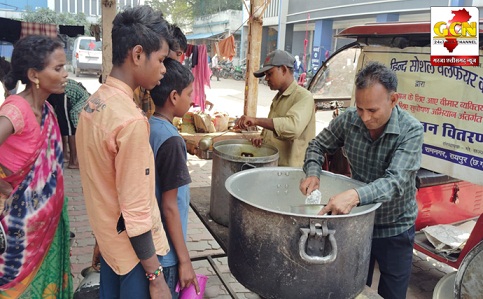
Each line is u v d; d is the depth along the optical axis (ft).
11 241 5.98
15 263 6.09
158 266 4.90
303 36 82.38
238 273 5.29
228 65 82.12
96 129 4.59
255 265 5.02
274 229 4.80
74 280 10.22
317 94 15.28
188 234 13.50
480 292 8.20
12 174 5.80
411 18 52.21
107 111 4.56
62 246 6.83
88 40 63.67
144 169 4.57
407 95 9.36
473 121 8.05
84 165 4.84
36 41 5.78
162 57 4.79
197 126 13.64
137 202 4.56
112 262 5.01
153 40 4.62
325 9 66.44
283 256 4.81
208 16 71.77
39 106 6.06
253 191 6.64
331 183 6.64
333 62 14.70
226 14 75.20
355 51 14.99
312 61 70.69
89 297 7.27
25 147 5.78
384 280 7.22
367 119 5.84
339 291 4.94
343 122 6.89
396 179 5.69
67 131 14.48
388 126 6.14
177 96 5.43
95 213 4.88
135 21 4.60
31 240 6.13
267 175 6.73
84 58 63.26
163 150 5.15
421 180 10.33
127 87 4.75
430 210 10.70
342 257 4.83
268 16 86.58
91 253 11.66
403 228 6.89
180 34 7.38
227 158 7.57
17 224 5.96
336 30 70.23
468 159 8.20
